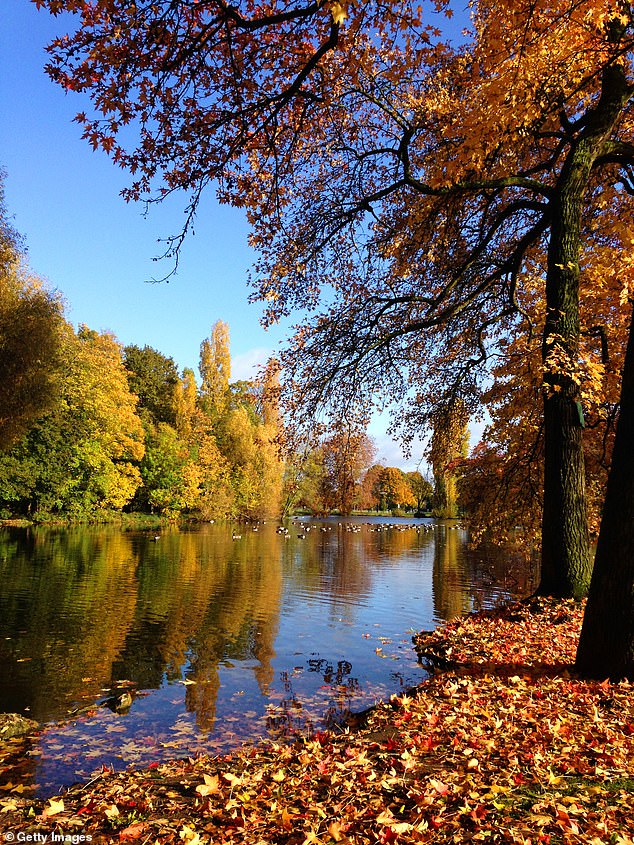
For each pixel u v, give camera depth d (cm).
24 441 3616
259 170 723
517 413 1238
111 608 1391
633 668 519
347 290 1124
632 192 1029
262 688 845
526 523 1270
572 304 852
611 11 604
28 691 820
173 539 3331
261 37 560
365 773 405
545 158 1084
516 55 646
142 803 409
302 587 1798
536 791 346
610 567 541
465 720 498
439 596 1673
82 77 496
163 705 771
